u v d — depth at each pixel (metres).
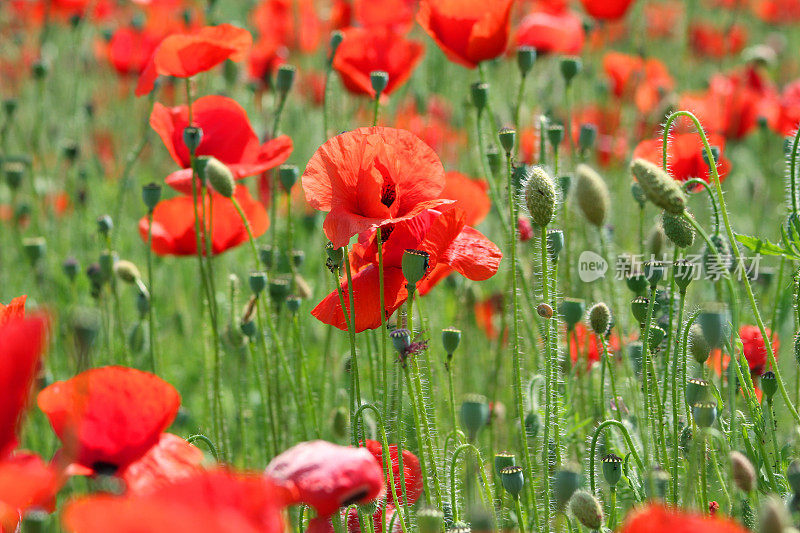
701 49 5.03
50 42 4.82
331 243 2.21
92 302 3.02
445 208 2.22
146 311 2.44
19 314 2.14
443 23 2.43
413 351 2.20
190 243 2.43
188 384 2.82
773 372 2.22
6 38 4.84
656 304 2.29
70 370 2.52
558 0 3.24
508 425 2.41
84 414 2.10
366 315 2.22
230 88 3.54
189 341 2.93
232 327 2.40
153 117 2.37
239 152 2.39
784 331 2.47
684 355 2.21
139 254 3.37
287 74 2.45
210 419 2.44
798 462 2.16
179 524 2.00
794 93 3.19
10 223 3.39
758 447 2.24
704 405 2.17
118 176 3.97
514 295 2.23
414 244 2.21
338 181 2.19
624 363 2.32
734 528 2.02
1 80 4.59
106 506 2.00
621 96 3.47
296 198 3.05
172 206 2.42
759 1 6.09
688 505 2.19
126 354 2.44
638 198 2.36
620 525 2.20
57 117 4.28
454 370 2.46
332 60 2.48
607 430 2.27
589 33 3.40
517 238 2.39
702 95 3.33
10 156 3.31
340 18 3.46
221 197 2.41
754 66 3.57
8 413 2.04
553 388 2.24
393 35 2.53
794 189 2.26
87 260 3.09
